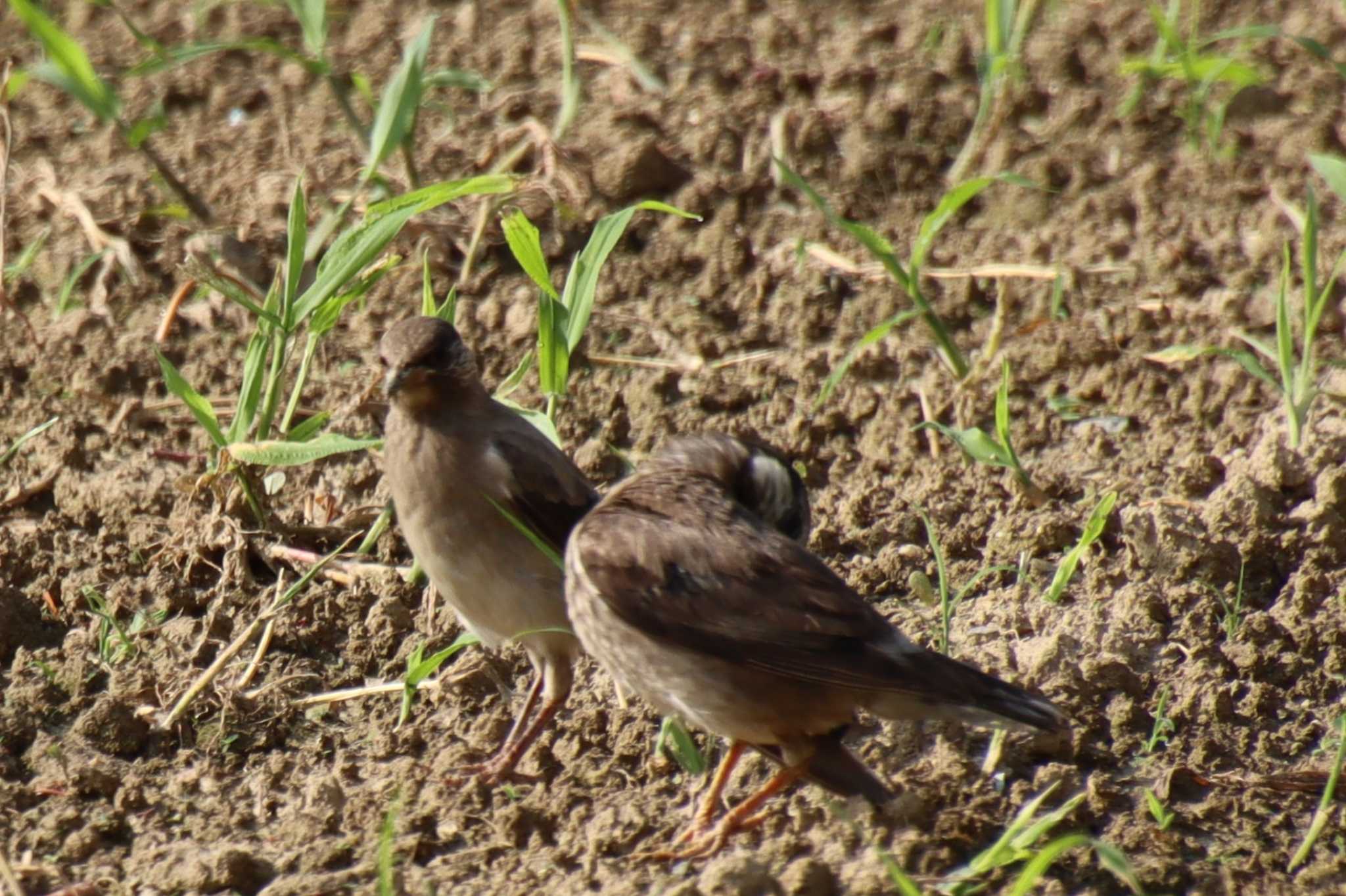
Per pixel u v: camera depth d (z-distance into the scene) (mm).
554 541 10922
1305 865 9500
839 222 13422
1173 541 11938
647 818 9961
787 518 11016
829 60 18422
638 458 13648
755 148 16938
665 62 18406
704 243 15758
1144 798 10117
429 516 10898
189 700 10867
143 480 13227
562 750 10828
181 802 10289
